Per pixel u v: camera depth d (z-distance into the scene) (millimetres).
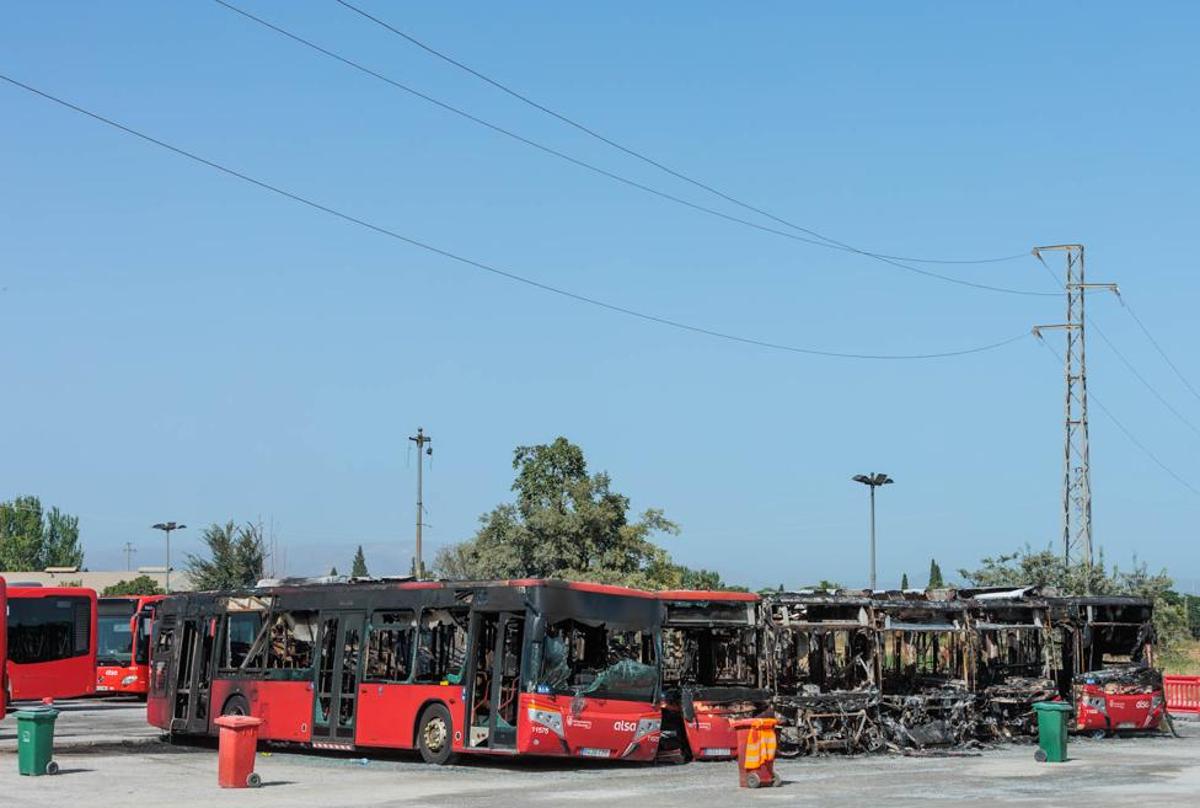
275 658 30203
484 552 52531
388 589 28125
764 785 23297
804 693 30141
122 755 28953
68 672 42219
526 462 53344
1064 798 21625
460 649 26656
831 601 30656
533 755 27109
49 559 139750
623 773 25766
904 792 22609
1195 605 83062
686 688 28500
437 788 22797
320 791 22203
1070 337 60562
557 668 25422
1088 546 58875
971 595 34594
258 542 76938
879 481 63594
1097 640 36375
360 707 28000
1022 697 33469
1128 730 35188
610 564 51625
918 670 34750
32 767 24359
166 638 33250
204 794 21641
